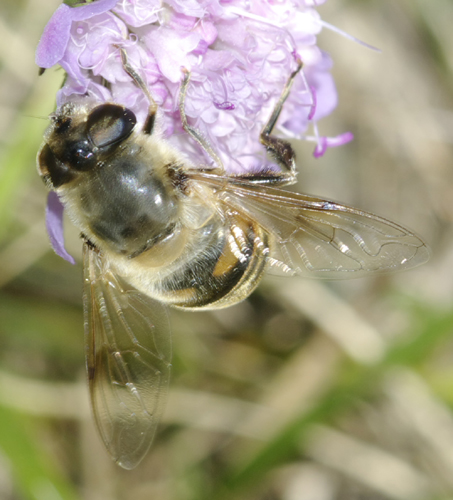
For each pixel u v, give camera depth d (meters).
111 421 0.11
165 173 0.10
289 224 0.11
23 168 0.12
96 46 0.10
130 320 0.11
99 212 0.10
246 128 0.11
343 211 0.11
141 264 0.11
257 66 0.11
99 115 0.10
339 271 0.11
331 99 0.11
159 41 0.10
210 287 0.11
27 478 0.12
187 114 0.10
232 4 0.10
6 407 0.12
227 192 0.11
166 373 0.11
